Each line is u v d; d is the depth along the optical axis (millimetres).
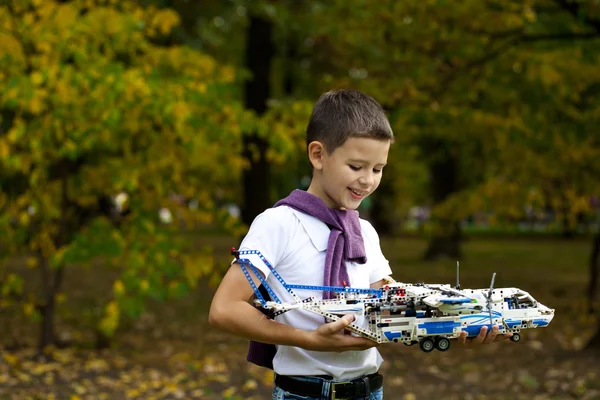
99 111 5840
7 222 6703
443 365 7016
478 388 6094
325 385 2156
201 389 5887
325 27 8117
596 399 5582
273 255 2127
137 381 6078
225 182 9297
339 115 2104
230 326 2029
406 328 2010
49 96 5938
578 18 6793
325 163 2139
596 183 8344
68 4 6324
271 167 15641
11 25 6211
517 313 2082
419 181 30781
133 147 6738
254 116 6789
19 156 5965
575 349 7656
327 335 1974
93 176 6688
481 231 36719
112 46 6629
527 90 7715
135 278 6324
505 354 7500
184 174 7094
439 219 9109
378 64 8023
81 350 7246
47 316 7117
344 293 2094
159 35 9297
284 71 13164
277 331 2004
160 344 7879
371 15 7488
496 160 8672
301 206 2184
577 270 16578
